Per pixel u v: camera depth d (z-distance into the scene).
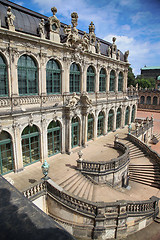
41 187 15.15
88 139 29.44
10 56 16.44
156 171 24.27
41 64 19.38
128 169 23.78
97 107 29.11
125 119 39.91
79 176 19.03
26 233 2.46
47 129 21.64
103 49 30.92
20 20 17.98
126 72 36.34
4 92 17.06
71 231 14.77
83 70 25.39
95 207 14.07
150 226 16.50
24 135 19.14
